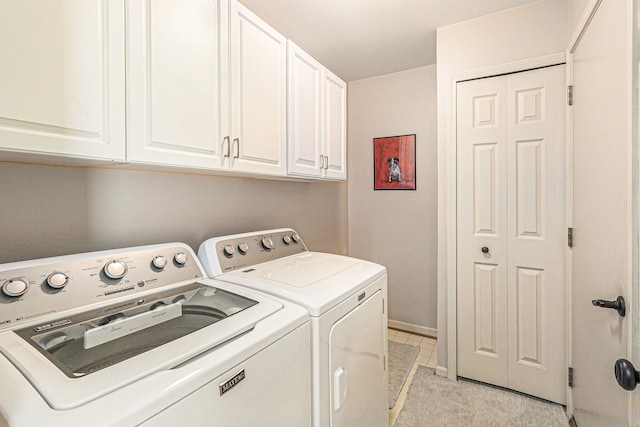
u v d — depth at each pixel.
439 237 2.11
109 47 0.86
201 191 1.54
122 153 0.89
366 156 3.01
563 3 1.70
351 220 3.11
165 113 1.00
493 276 1.95
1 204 0.94
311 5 1.82
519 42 1.82
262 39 1.40
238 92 1.27
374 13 1.91
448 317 2.07
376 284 1.43
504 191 1.90
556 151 1.74
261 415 0.78
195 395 0.61
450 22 2.00
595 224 1.23
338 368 1.11
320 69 1.85
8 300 0.76
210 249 1.35
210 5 1.15
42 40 0.73
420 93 2.73
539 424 1.64
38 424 0.46
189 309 1.00
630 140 0.89
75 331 0.77
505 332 1.93
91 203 1.13
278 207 2.10
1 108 0.67
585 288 1.38
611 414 1.06
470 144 1.99
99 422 0.48
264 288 1.14
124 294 0.96
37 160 0.90
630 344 0.88
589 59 1.32
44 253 1.02
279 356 0.84
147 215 1.31
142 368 0.60
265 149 1.42
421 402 1.84
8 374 0.56
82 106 0.81
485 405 1.80
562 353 1.76
